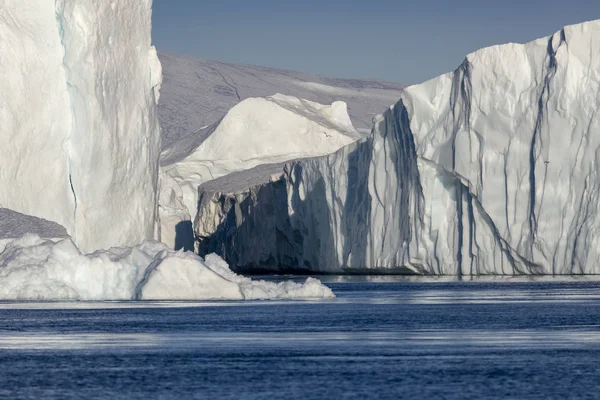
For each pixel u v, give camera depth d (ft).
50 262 586.86
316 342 383.45
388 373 307.37
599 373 304.71
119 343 383.86
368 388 282.36
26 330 431.02
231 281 606.14
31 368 322.34
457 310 531.91
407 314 505.66
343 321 467.52
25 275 581.94
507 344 374.43
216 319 477.36
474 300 610.65
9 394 276.00
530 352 351.67
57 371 315.58
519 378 296.92
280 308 543.39
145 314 503.20
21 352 360.69
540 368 314.76
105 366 325.62
